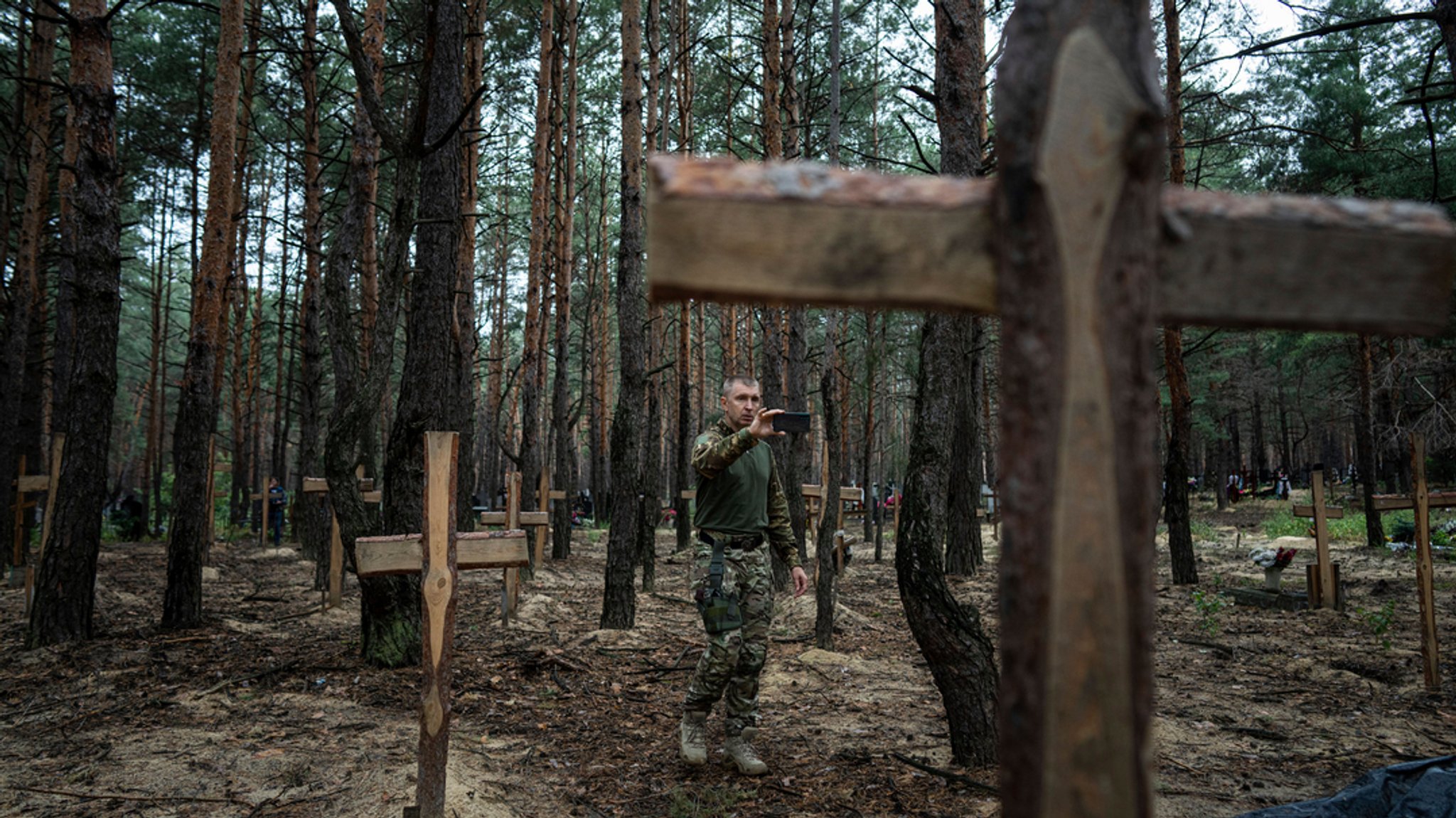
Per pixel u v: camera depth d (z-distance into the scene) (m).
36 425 14.30
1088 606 0.76
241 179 14.20
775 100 11.23
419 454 5.90
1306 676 5.76
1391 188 16.03
